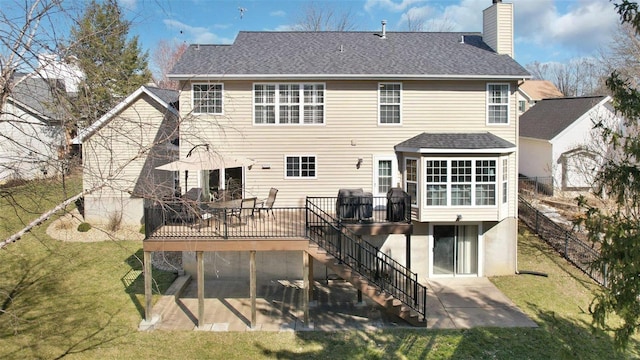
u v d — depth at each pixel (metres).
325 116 17.42
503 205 16.92
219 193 15.82
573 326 13.55
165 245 13.08
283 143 17.45
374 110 17.48
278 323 13.63
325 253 13.45
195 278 17.27
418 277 17.42
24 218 20.44
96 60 10.80
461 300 15.32
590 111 26.05
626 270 8.72
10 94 9.16
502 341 12.56
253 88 17.27
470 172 16.36
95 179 11.22
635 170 9.29
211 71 16.97
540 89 49.88
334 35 21.09
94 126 9.75
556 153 26.45
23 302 14.18
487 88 17.56
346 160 17.58
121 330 12.84
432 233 17.48
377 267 15.33
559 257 18.94
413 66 17.78
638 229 8.91
